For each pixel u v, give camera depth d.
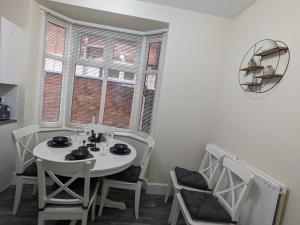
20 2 2.54
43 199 1.56
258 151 1.99
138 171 2.45
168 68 2.87
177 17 2.82
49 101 3.09
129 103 3.38
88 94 3.30
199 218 1.70
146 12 2.76
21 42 2.58
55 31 2.99
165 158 2.98
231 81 2.68
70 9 2.76
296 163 1.54
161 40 3.06
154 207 2.64
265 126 1.93
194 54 2.89
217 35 2.91
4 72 2.37
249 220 1.79
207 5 2.65
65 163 1.47
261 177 1.74
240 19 2.66
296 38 1.69
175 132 2.96
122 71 3.32
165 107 2.91
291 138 1.61
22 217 2.10
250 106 2.21
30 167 2.14
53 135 3.10
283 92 1.76
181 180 2.31
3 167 2.47
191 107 2.96
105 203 2.42
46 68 2.98
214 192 2.11
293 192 1.54
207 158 2.69
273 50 1.88
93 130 2.71
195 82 2.93
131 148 2.56
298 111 1.58
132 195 2.84
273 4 2.03
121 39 3.25
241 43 2.56
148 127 3.22
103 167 1.85
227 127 2.62
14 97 2.63
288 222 1.55
